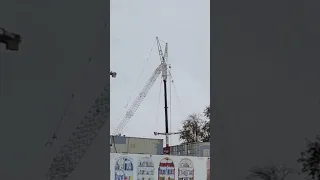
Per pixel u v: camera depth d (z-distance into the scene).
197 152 19.64
